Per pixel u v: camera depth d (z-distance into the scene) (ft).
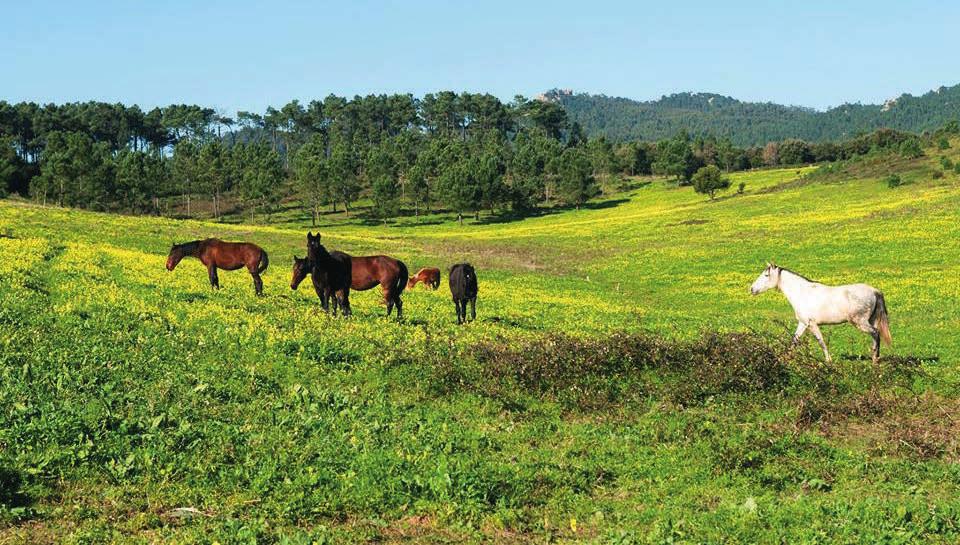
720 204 363.76
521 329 85.30
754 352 60.29
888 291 135.95
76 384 47.34
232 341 62.03
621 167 588.50
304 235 242.17
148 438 39.58
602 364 59.41
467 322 87.30
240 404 47.85
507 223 433.48
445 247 256.32
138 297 80.38
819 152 634.02
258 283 99.81
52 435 38.29
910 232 207.21
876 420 52.49
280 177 525.34
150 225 222.07
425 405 52.49
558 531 33.94
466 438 45.03
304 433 42.98
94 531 30.71
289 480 36.17
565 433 47.83
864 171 390.83
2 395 43.57
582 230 313.73
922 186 323.37
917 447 44.80
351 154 609.83
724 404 54.75
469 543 32.17
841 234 217.97
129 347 57.67
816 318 67.97
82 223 203.10
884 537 31.68
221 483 36.06
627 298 150.41
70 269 102.73
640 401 54.80
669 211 373.61
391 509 34.73
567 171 481.05
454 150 586.04
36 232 167.63
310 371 56.39
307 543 30.19
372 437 43.14
